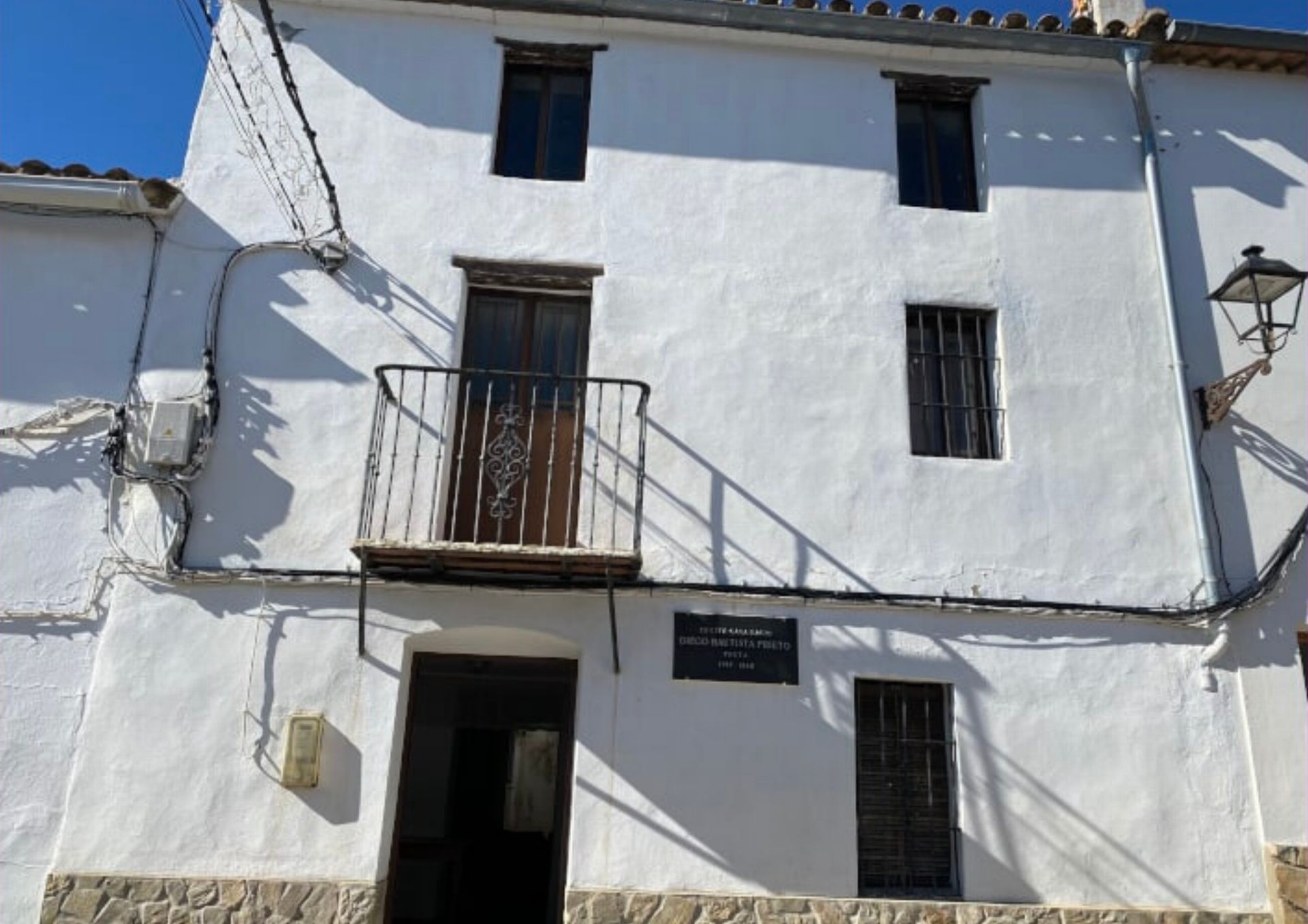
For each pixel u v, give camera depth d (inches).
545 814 351.6
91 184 261.4
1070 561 262.7
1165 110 310.0
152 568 243.4
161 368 259.3
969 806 242.7
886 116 301.7
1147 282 291.0
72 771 230.7
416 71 292.8
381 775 234.7
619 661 245.6
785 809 238.7
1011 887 237.9
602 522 255.6
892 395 273.6
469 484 264.2
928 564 259.3
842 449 267.1
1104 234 294.7
